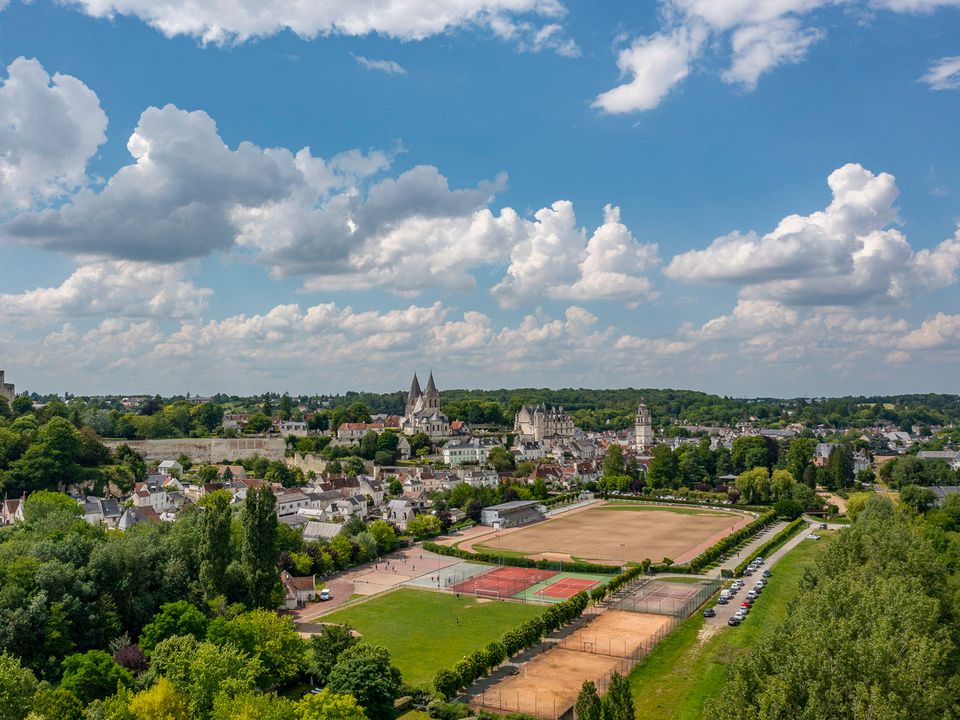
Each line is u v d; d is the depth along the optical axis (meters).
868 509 199.50
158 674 96.81
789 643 73.06
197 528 148.75
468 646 132.88
